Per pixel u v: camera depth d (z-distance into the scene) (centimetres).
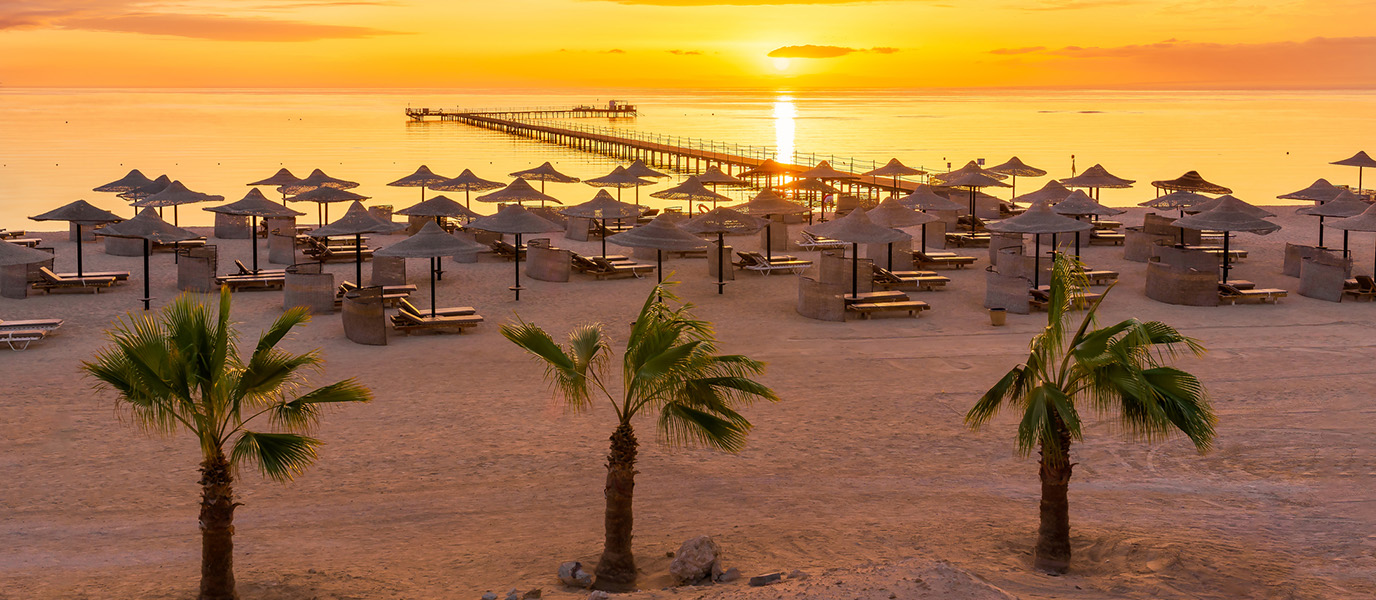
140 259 3300
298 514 1310
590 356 1116
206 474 999
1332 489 1352
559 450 1570
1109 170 7694
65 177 6694
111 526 1257
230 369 1048
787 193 6100
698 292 2828
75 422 1669
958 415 1750
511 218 2731
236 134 11825
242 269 2880
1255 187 6506
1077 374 1091
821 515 1283
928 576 930
